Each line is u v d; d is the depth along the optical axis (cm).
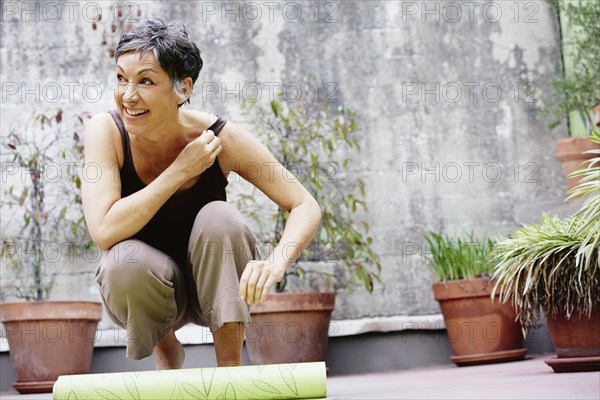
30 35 575
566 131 595
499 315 501
